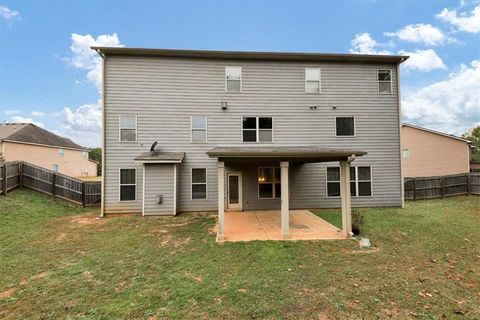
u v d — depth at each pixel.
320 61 11.23
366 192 11.35
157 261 5.40
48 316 3.45
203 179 10.80
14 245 6.38
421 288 4.18
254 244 6.52
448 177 14.05
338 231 7.72
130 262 5.35
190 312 3.52
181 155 10.30
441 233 7.34
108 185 10.28
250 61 11.01
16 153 22.28
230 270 4.92
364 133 11.31
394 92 11.46
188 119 10.73
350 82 11.32
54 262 5.34
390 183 11.40
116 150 10.39
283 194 7.14
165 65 10.65
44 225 8.38
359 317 3.40
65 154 28.20
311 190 11.22
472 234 7.22
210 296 3.92
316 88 11.23
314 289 4.14
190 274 4.75
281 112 11.08
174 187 10.13
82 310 3.58
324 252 5.95
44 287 4.24
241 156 6.92
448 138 21.30
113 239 6.97
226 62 10.91
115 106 10.40
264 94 11.04
